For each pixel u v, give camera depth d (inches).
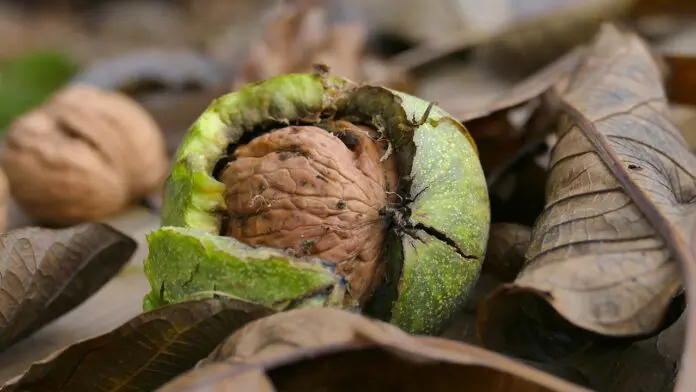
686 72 12.6
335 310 8.6
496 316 9.2
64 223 13.7
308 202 9.3
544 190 10.9
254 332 8.6
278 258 9.1
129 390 9.3
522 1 18.5
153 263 9.4
